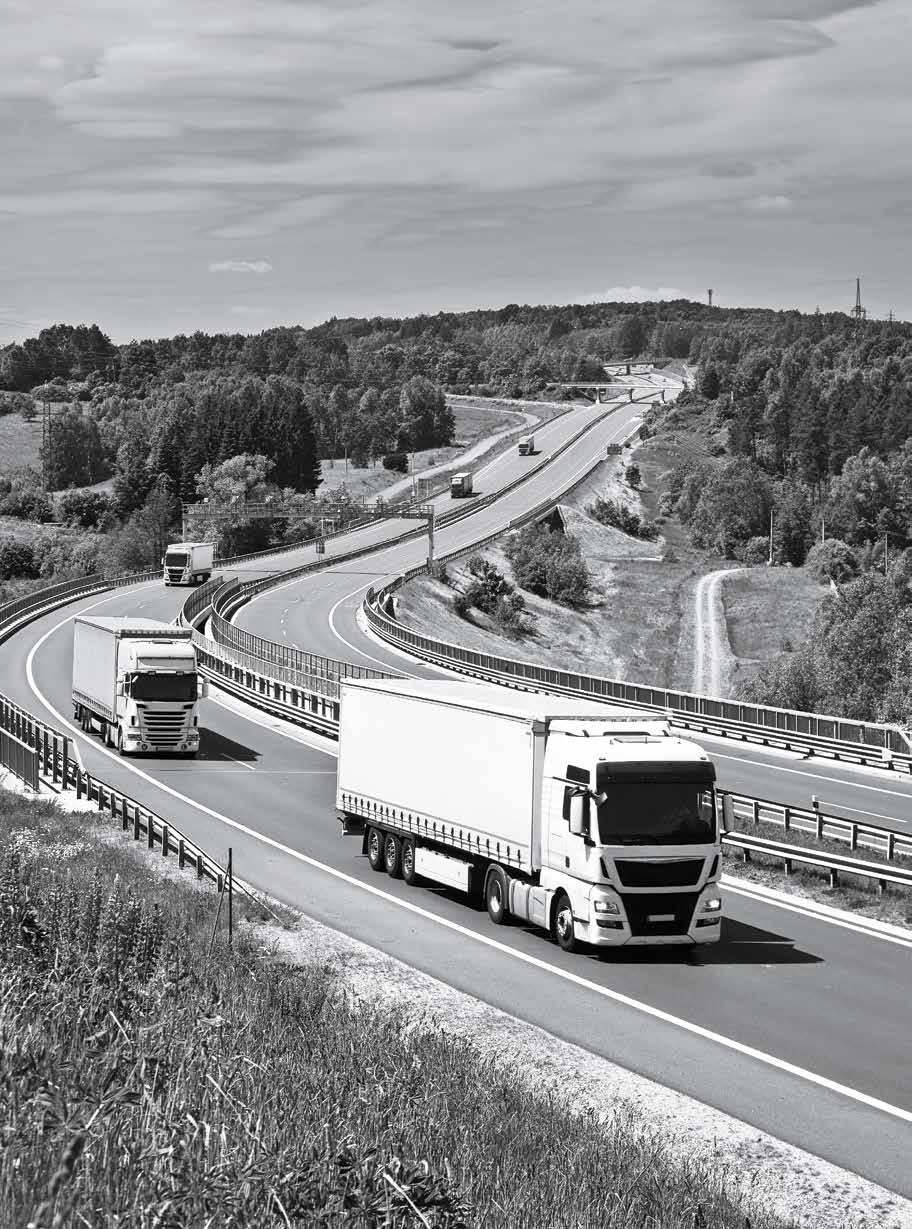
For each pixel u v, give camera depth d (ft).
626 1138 48.24
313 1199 26.96
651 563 605.73
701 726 197.16
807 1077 60.80
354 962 78.07
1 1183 25.41
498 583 465.88
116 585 398.21
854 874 102.32
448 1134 40.78
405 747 100.89
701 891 79.51
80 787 135.23
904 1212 46.37
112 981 44.83
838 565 599.57
